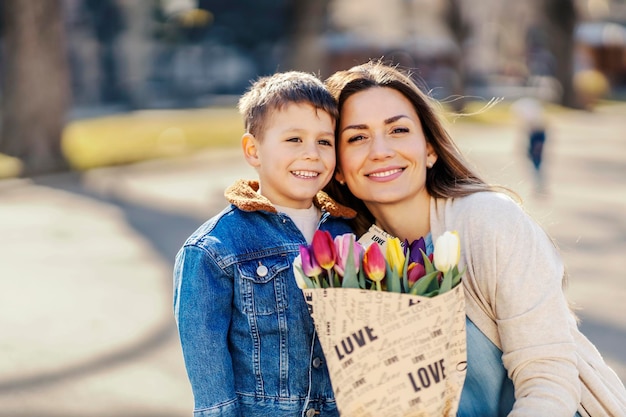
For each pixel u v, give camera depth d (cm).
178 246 877
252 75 4316
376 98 223
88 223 1025
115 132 2158
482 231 204
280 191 227
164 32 3844
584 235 906
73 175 1475
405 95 226
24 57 1527
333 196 247
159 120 2612
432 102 232
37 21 1531
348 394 181
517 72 4922
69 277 743
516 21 4753
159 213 1097
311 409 217
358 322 180
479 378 208
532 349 194
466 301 207
